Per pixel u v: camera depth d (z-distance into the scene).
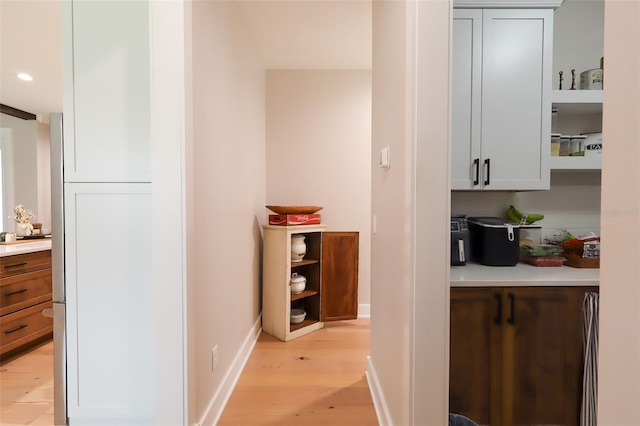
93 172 1.50
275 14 2.39
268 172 3.35
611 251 0.36
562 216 2.18
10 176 3.65
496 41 1.85
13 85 3.02
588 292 1.58
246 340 2.47
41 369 2.35
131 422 1.51
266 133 3.35
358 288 3.38
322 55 3.03
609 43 0.36
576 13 2.18
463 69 1.86
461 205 2.18
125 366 1.52
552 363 1.58
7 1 1.91
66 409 1.53
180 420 1.35
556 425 1.58
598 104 1.93
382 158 1.67
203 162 1.59
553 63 2.18
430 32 1.16
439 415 1.18
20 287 2.59
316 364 2.38
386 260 1.67
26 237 3.44
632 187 0.34
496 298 1.58
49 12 2.01
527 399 1.58
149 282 1.51
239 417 1.78
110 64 1.48
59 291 1.53
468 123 1.87
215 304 1.77
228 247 2.03
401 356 1.36
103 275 1.51
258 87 3.02
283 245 2.80
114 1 1.48
